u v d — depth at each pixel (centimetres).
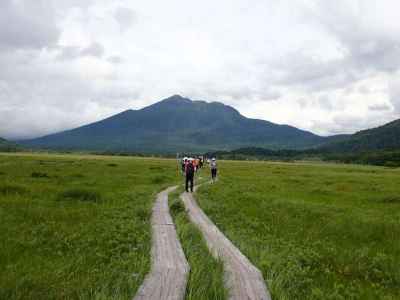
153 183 3925
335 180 5119
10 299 767
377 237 1708
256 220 1966
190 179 3164
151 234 1404
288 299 858
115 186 3322
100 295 768
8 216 1712
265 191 3450
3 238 1316
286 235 1666
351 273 1203
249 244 1362
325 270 1197
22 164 6034
